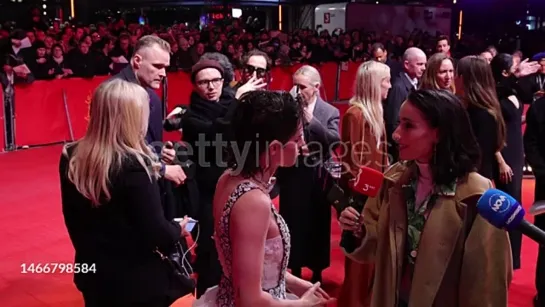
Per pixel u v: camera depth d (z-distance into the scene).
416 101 1.90
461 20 22.05
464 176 1.91
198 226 3.61
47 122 9.38
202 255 3.68
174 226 2.39
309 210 4.01
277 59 13.81
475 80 3.64
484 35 20.80
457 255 1.91
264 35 15.69
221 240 1.81
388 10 18.78
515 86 5.94
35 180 7.32
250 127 1.78
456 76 3.78
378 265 2.09
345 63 15.24
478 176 1.91
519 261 4.45
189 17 23.91
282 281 1.89
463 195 1.89
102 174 2.17
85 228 2.29
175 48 12.91
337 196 2.29
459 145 1.89
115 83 2.26
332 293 4.18
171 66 11.84
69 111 9.62
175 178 3.08
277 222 1.84
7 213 5.96
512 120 4.15
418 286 1.93
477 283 1.87
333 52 15.27
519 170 4.25
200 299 2.01
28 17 14.71
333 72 15.12
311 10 22.58
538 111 3.61
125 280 2.31
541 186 3.63
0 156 8.59
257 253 1.72
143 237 2.28
